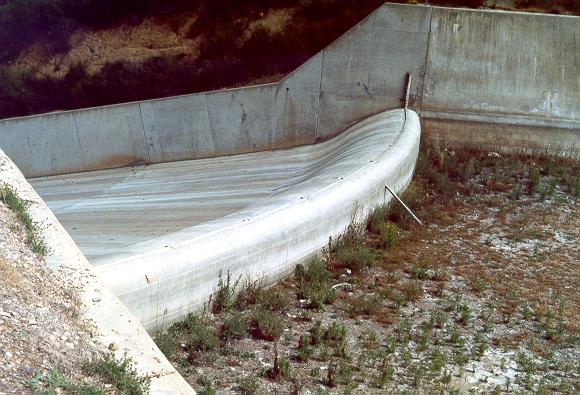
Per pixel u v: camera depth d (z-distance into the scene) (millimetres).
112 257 12484
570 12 28594
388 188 19031
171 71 29984
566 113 24484
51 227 11953
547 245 18031
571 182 21547
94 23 33094
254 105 25609
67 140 27703
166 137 26438
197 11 31781
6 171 13414
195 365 11453
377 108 25094
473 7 28438
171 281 12414
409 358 12344
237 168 24562
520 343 13477
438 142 24750
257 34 29531
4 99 32188
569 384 12141
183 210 21000
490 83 24875
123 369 8867
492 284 15836
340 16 29094
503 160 23703
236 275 13891
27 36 33812
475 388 11664
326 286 14828
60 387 8047
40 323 9117
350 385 11203
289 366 11648
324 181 18141
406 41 24844
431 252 17328
